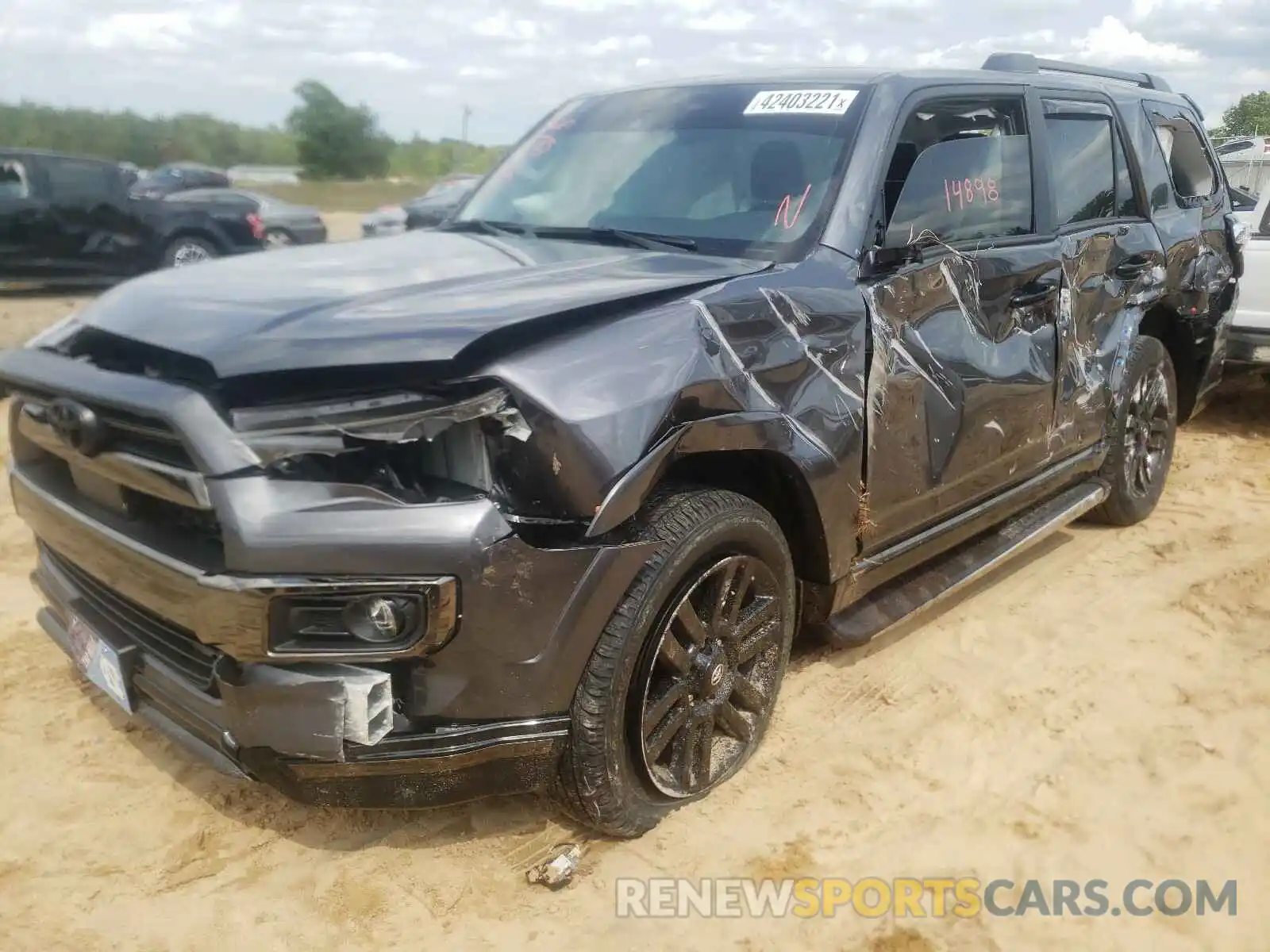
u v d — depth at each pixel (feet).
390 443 7.72
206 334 7.93
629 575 8.29
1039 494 14.21
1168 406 17.58
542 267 9.89
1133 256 15.53
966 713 11.66
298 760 7.73
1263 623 14.10
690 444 8.58
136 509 8.32
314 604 7.39
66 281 39.09
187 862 9.00
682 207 11.39
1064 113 14.35
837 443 9.99
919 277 11.07
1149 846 9.62
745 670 10.09
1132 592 14.98
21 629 12.77
